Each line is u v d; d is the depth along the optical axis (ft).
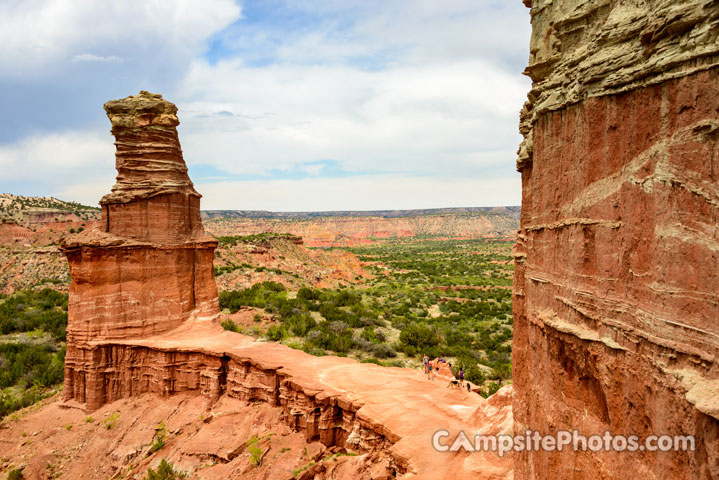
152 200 104.88
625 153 26.23
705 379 20.43
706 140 21.50
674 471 21.76
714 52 21.04
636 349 24.72
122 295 100.48
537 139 36.32
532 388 37.65
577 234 29.99
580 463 30.40
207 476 73.51
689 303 21.61
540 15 37.40
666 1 23.43
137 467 78.89
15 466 80.64
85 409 95.45
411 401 74.23
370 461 64.80
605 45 27.86
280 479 68.18
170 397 95.91
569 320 31.07
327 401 76.13
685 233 22.11
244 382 91.09
